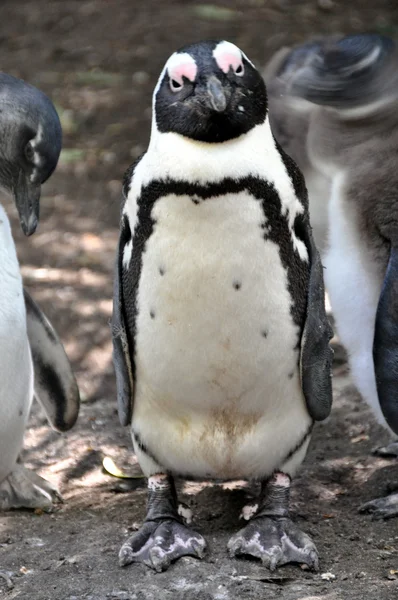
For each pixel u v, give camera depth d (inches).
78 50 1066.7
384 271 413.4
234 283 321.7
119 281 348.2
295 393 348.8
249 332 329.4
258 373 338.0
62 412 438.9
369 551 366.6
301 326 338.3
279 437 356.8
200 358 334.3
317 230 471.2
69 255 700.0
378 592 330.6
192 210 313.0
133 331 344.2
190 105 308.3
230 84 310.0
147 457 370.0
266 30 1060.5
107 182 824.3
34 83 999.6
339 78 436.5
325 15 1103.6
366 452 464.8
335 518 398.3
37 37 1108.5
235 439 355.3
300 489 427.8
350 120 439.8
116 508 417.4
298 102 470.6
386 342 382.9
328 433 488.4
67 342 585.9
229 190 310.5
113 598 330.3
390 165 414.0
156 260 323.9
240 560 355.3
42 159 395.9
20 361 389.1
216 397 343.6
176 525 366.0
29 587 342.3
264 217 316.8
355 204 419.8
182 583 338.6
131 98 966.4
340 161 442.0
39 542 381.4
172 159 312.2
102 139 896.9
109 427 505.4
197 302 324.5
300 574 347.6
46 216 767.7
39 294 640.4
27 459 475.5
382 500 402.0
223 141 311.6
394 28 1040.8
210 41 322.0
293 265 331.0
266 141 320.2
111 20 1135.6
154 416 357.7
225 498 409.7
